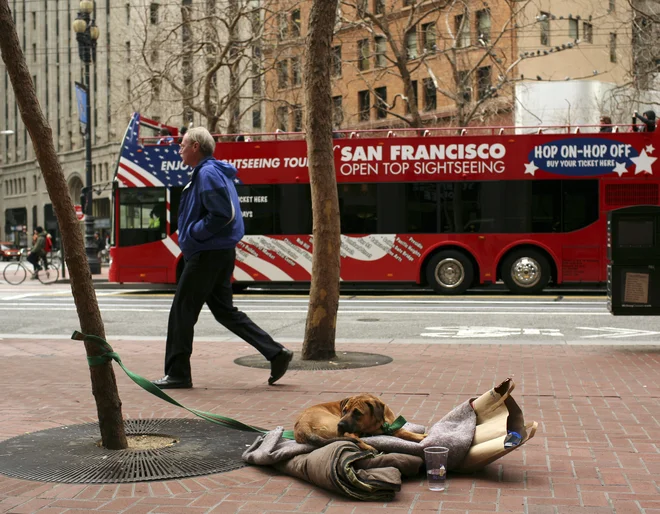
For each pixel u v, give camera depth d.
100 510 4.18
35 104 5.08
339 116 34.22
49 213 58.56
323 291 9.59
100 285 26.05
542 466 4.98
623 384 7.82
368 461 4.58
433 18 40.34
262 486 4.61
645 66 26.14
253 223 21.59
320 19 9.48
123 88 58.59
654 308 10.49
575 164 20.34
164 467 4.99
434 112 42.94
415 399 7.13
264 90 31.09
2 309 17.83
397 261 21.00
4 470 4.93
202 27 29.80
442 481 4.45
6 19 4.97
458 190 20.81
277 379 8.06
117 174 22.20
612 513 4.07
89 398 7.38
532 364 9.14
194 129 7.91
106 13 65.12
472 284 20.98
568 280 20.39
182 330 7.88
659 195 20.14
